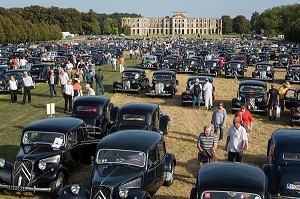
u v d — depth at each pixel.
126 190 9.62
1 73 35.06
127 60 66.50
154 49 79.94
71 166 12.67
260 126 21.05
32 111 23.92
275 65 53.69
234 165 9.11
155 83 29.05
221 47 86.81
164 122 17.59
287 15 199.75
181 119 22.59
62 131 12.38
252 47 93.44
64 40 175.12
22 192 11.95
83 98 18.20
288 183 10.57
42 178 11.30
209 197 7.98
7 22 115.12
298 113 20.73
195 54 64.81
